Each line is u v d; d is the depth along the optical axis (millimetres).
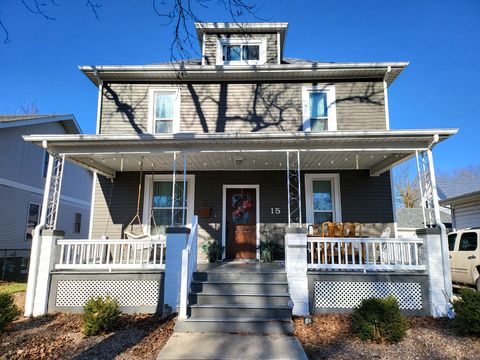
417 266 6906
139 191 9523
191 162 9156
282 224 9922
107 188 10203
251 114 10180
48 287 7020
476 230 9172
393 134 7188
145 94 10328
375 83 10227
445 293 6598
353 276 6750
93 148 7684
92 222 10023
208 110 10227
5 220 14133
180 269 6820
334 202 9992
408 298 6703
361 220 9828
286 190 10078
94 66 9953
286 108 10172
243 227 10031
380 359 4602
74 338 5418
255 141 7469
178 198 10172
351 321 6027
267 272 6961
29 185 15727
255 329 5641
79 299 7035
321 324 5977
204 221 9977
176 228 6957
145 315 6727
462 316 5438
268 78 10320
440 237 6793
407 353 4789
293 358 4469
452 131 7090
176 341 5137
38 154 16469
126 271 7086
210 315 6043
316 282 6797
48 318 6594
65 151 7699
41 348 4980
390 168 9469
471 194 12688
